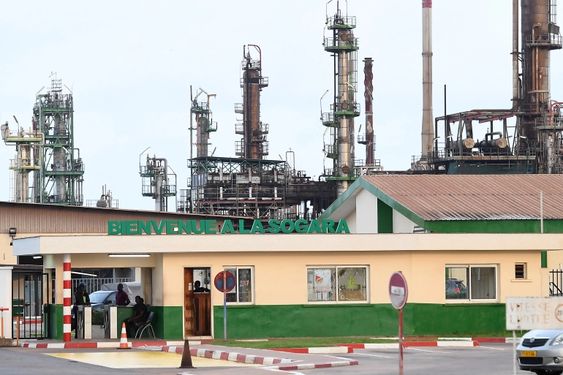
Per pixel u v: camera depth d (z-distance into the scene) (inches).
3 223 3629.4
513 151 4820.4
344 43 5187.0
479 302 2138.3
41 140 5728.3
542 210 2352.4
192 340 1962.4
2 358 1615.4
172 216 3939.5
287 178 5221.5
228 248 2023.9
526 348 1358.3
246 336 2037.4
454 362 1561.3
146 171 5861.2
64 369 1435.8
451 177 2608.3
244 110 5703.7
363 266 2098.9
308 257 2075.5
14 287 2315.5
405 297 1134.4
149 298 2087.8
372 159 5762.8
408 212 2325.3
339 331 2081.7
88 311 2011.6
